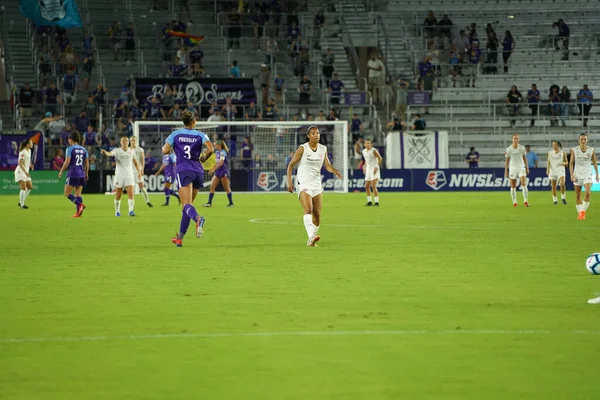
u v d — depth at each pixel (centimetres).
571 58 19838
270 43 18862
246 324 3105
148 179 15900
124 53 18150
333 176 16650
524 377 2361
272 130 16712
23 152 11012
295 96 18438
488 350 2672
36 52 17600
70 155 9125
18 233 7138
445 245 6003
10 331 3002
